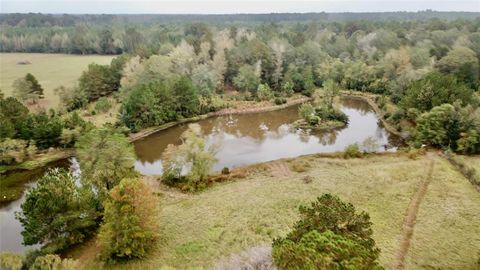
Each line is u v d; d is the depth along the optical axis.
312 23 178.00
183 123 74.12
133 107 67.06
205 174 43.84
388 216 34.34
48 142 55.53
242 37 125.00
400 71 92.00
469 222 32.91
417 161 47.56
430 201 36.78
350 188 40.38
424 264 27.38
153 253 30.41
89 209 33.16
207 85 86.12
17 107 57.66
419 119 55.34
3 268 26.97
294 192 40.25
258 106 83.69
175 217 35.84
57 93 83.88
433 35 128.25
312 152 58.12
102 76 89.38
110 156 38.81
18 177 48.41
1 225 37.25
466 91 60.53
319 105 78.12
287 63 104.25
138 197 29.97
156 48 110.56
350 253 18.14
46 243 31.36
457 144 50.50
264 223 34.16
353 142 62.16
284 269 19.39
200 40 115.88
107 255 29.34
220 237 32.16
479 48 108.88
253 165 49.34
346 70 101.25
